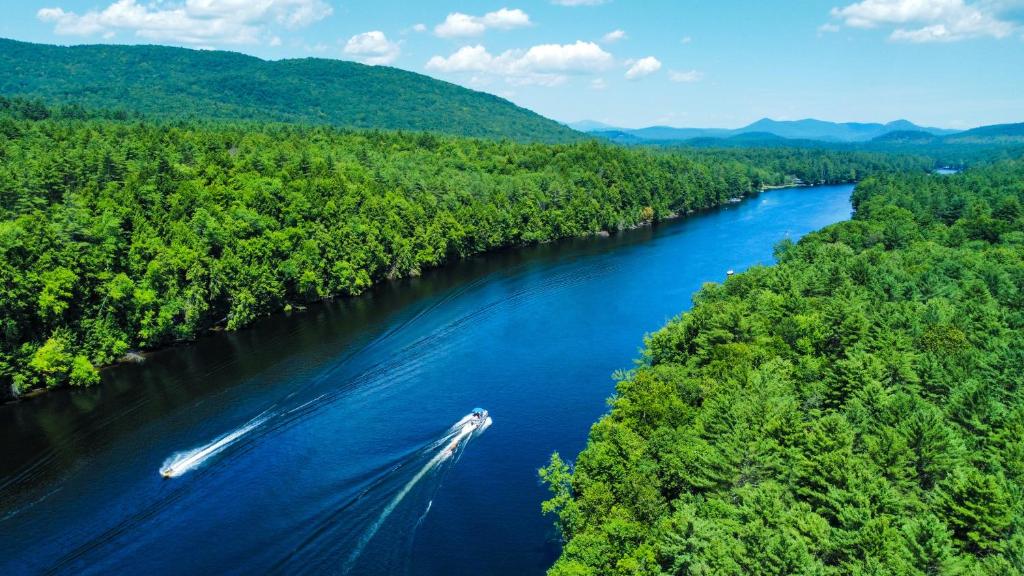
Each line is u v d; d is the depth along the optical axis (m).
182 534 79.38
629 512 66.50
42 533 80.00
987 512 57.81
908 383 87.88
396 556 75.31
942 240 185.25
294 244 169.88
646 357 115.06
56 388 121.81
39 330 122.00
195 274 143.12
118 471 93.19
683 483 71.44
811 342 103.75
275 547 76.94
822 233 194.62
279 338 146.25
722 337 103.25
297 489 88.06
